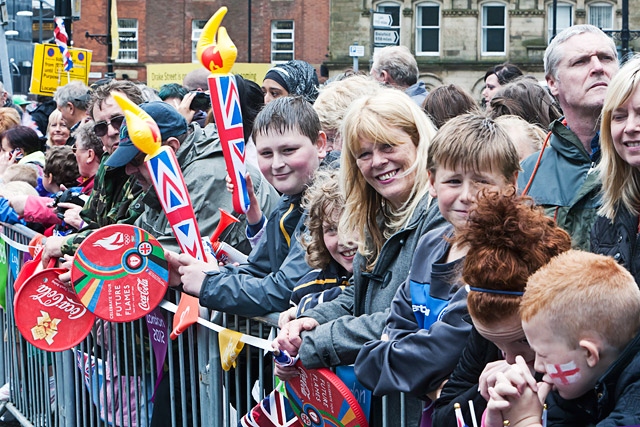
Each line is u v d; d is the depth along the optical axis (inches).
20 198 219.3
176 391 151.8
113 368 170.6
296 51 1632.6
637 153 98.9
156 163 140.0
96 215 185.8
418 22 1537.9
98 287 149.7
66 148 241.1
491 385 82.2
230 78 139.8
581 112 131.6
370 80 160.2
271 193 166.7
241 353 135.6
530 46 1499.8
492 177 98.3
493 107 177.5
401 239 111.9
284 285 129.0
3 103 365.7
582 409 82.7
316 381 111.0
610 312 77.2
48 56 478.0
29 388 215.8
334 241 121.8
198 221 155.3
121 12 1644.9
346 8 1545.3
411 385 98.8
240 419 133.3
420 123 114.3
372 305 113.7
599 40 133.0
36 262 186.4
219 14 141.3
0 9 581.6
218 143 159.3
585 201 122.0
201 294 133.8
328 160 149.1
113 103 179.9
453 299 97.4
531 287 80.7
